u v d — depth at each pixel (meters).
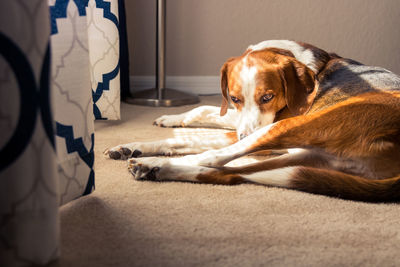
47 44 0.94
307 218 1.38
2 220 0.92
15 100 0.90
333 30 4.17
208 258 1.11
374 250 1.19
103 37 2.41
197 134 2.51
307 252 1.16
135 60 4.02
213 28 4.02
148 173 1.68
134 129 2.60
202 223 1.32
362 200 1.54
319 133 1.69
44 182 0.95
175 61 4.06
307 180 1.57
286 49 2.11
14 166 0.91
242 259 1.11
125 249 1.14
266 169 1.70
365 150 1.66
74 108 1.38
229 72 2.05
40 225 0.95
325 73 2.04
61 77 1.32
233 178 1.65
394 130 1.66
